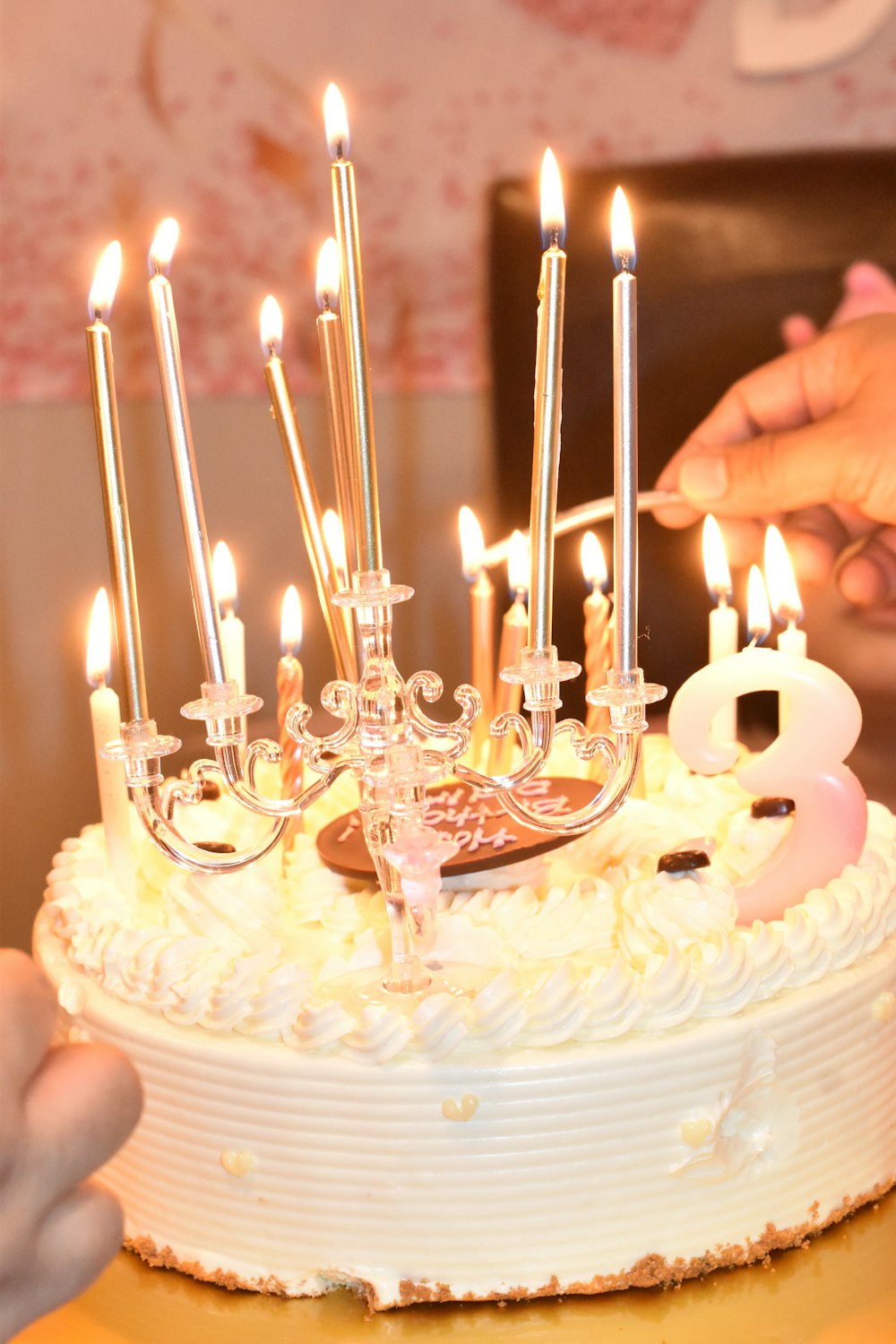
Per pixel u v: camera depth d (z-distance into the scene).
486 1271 0.75
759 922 0.78
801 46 1.40
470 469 1.56
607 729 0.95
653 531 1.42
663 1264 0.75
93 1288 0.78
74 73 1.48
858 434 1.29
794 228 1.33
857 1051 0.78
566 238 1.39
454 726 0.74
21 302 1.52
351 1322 0.75
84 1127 0.59
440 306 1.53
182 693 1.59
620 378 0.70
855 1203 0.79
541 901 0.83
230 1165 0.76
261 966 0.77
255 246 1.52
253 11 1.47
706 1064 0.75
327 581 0.81
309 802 0.74
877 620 1.37
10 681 1.58
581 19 1.44
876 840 0.86
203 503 1.56
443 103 1.48
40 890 1.62
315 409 1.54
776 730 1.39
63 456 1.55
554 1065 0.74
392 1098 0.74
